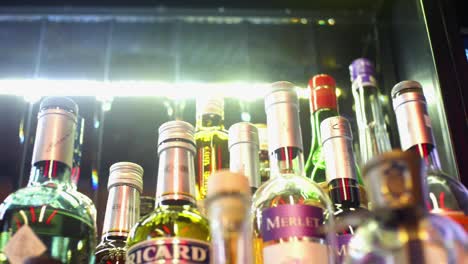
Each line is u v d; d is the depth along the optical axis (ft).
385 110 3.96
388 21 4.15
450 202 2.77
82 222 2.88
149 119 3.99
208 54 4.27
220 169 3.42
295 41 4.33
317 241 2.52
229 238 2.10
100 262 3.04
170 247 2.48
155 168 3.79
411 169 2.02
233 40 4.31
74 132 2.99
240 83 4.16
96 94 4.07
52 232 2.76
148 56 4.23
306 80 4.20
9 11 4.20
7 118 3.92
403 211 1.99
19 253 2.60
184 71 4.19
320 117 3.62
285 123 2.93
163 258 2.45
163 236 2.63
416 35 3.64
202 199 3.21
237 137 3.12
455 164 3.07
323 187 3.21
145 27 4.28
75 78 4.11
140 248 2.51
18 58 4.14
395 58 4.02
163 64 4.21
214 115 3.59
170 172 2.78
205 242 2.54
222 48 4.30
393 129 3.88
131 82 4.12
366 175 2.08
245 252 2.10
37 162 2.88
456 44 3.41
